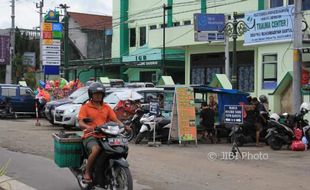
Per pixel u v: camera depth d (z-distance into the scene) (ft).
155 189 30.12
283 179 33.78
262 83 79.87
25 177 33.58
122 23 148.36
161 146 52.29
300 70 56.49
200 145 54.24
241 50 91.81
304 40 64.59
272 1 97.30
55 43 124.77
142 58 132.67
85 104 27.86
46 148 48.16
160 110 57.36
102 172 26.18
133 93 64.54
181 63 126.72
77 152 28.14
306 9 80.38
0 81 188.44
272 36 76.43
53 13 129.29
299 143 49.83
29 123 80.89
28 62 204.03
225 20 87.92
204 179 33.42
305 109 52.70
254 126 54.54
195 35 87.76
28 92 94.02
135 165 38.96
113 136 25.54
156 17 136.67
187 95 54.44
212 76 99.81
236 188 30.55
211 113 57.52
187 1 124.06
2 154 44.27
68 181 32.27
